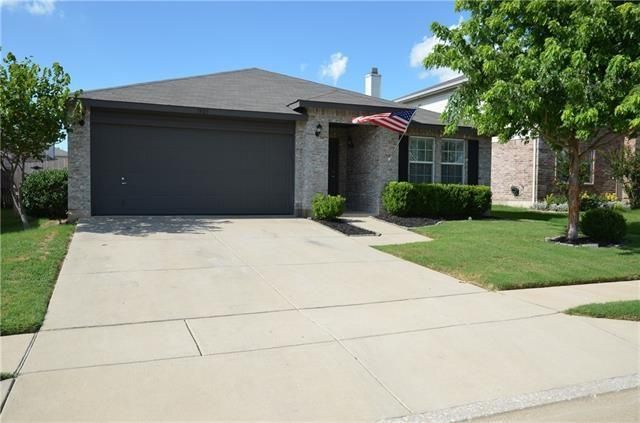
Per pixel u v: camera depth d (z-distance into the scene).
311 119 14.67
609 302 6.71
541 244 10.74
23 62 11.20
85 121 12.64
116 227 11.42
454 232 12.45
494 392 4.09
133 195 13.36
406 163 16.25
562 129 10.59
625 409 3.89
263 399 3.83
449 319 5.93
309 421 3.54
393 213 15.25
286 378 4.20
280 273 7.95
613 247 10.77
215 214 14.17
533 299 6.93
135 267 7.87
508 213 18.36
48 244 9.01
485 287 7.50
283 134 14.77
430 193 15.37
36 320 5.22
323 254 9.57
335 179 17.69
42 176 13.70
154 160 13.50
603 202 20.20
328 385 4.10
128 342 4.87
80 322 5.39
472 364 4.63
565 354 4.94
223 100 14.59
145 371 4.23
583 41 9.37
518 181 21.33
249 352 4.73
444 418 3.66
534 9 9.88
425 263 8.91
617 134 10.38
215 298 6.47
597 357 4.88
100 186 13.06
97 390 3.86
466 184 17.22
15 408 3.55
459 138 17.09
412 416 3.67
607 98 9.14
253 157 14.49
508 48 10.00
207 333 5.20
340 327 5.53
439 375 4.37
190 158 13.84
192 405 3.69
